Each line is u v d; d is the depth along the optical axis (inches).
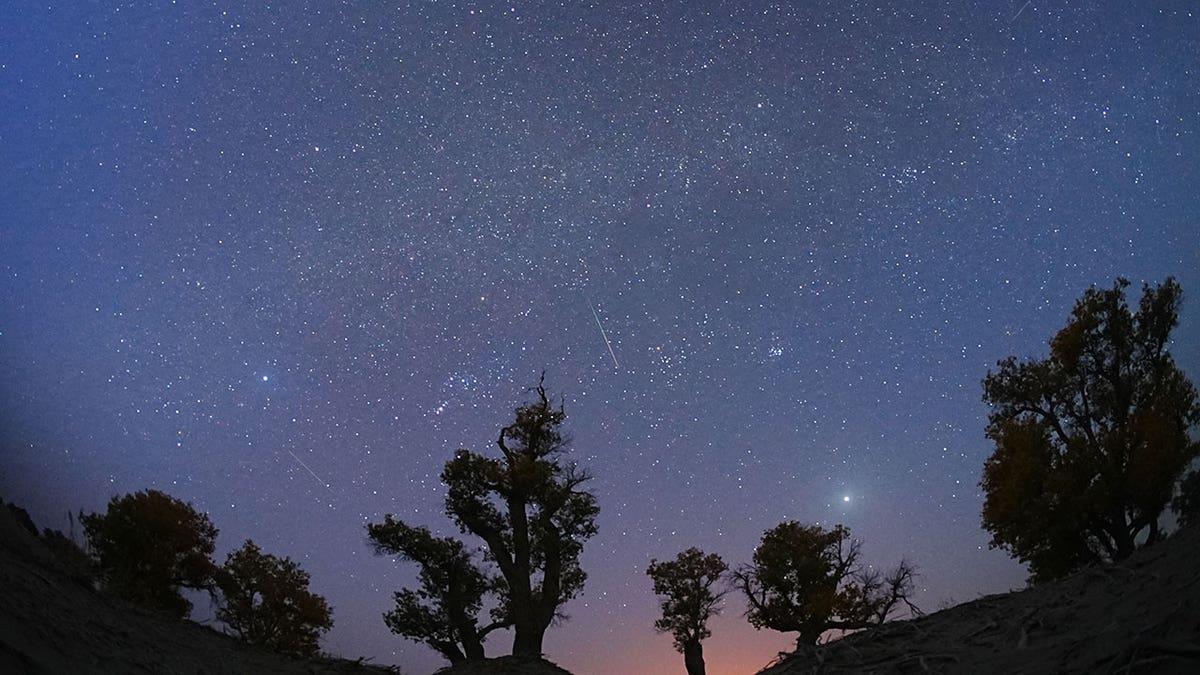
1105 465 1098.7
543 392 1029.2
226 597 780.6
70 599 395.2
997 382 1224.8
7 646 279.9
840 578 939.3
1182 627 228.1
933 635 338.0
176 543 755.4
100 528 735.7
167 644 422.6
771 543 961.5
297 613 786.8
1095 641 250.4
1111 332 1179.9
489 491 976.9
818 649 369.1
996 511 1123.9
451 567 940.0
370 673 577.6
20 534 449.7
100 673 314.7
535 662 735.7
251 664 486.6
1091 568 325.4
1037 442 1131.3
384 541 937.5
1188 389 1157.1
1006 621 317.1
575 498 996.6
